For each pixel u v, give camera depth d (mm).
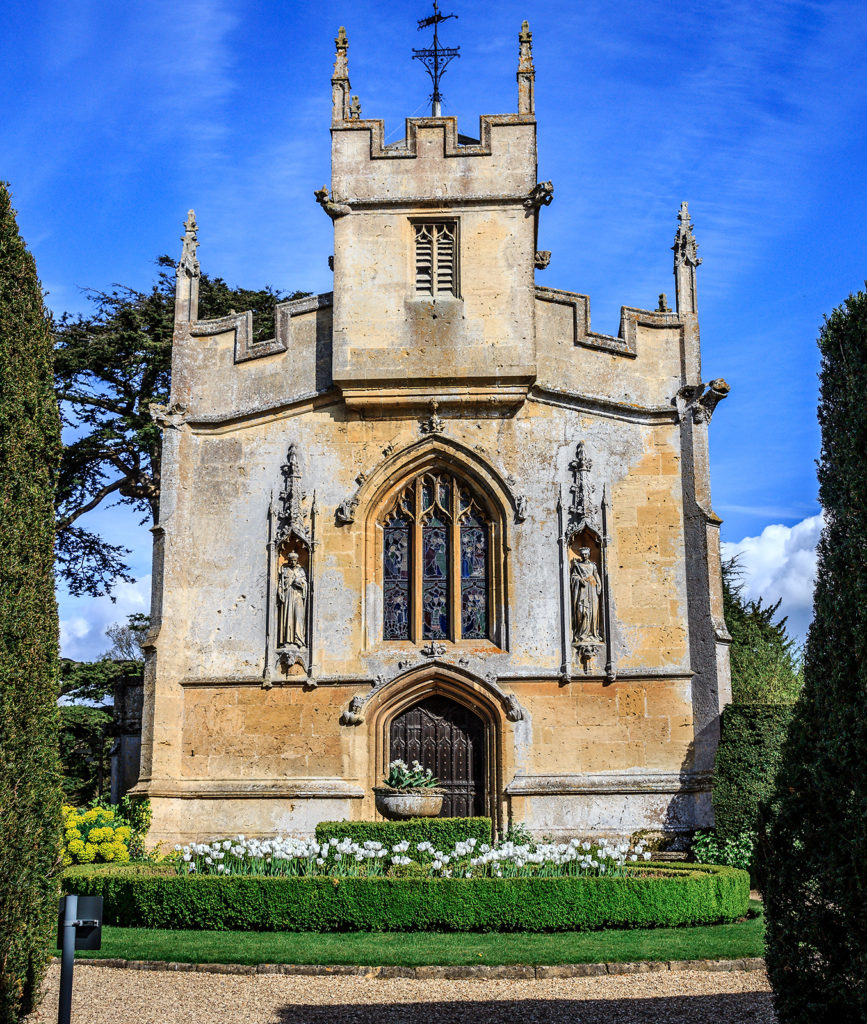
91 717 41688
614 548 27250
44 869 12883
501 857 19375
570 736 26312
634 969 15250
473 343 27562
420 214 28312
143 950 16328
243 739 26734
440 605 27516
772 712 24625
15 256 13633
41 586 13289
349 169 28531
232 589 27594
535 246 29047
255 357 28734
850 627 10664
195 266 29531
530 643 26781
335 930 17859
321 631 27078
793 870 10773
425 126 28641
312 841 21484
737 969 15398
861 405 10977
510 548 27219
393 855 20438
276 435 28250
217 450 28375
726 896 18688
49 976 15312
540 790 25812
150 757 26281
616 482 27594
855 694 10508
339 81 29141
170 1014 13188
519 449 27703
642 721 26328
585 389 28016
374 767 26359
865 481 10836
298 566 27516
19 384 13305
